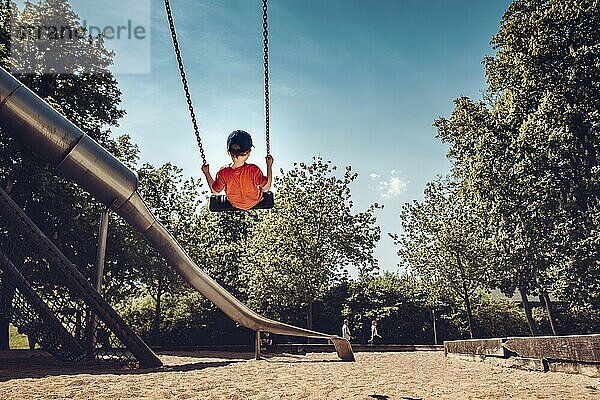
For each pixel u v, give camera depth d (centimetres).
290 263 3544
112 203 1308
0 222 1370
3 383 882
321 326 3975
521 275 3084
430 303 3778
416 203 3781
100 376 1044
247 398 689
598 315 3145
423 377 1034
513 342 1210
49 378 982
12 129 1206
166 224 3691
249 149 620
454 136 3384
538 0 3055
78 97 2584
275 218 3694
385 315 3888
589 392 687
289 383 904
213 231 4328
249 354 2625
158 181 3703
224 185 636
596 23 2775
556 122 2748
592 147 2742
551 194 2762
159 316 3606
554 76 2844
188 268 1459
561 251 2703
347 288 4112
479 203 3086
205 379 988
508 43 3062
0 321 2580
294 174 3753
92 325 1460
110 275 2827
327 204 3706
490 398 664
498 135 3059
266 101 651
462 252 3588
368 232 3734
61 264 1327
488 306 4088
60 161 1232
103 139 2767
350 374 1134
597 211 2605
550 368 997
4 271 1388
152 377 1030
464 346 1714
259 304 3853
